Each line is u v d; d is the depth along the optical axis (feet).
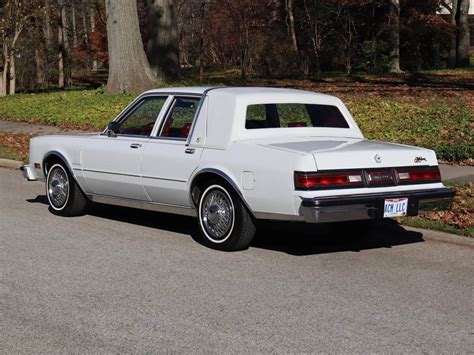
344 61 130.31
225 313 19.06
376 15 133.90
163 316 18.79
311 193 22.77
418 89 82.58
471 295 20.98
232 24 135.74
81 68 173.17
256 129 25.67
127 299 20.17
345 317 18.84
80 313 18.98
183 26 152.15
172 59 92.89
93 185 29.86
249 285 21.61
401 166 24.52
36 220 30.83
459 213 30.35
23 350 16.53
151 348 16.63
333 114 28.09
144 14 145.07
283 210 23.39
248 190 24.16
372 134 53.52
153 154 27.12
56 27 155.84
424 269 23.71
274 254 25.35
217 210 25.55
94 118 69.05
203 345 16.81
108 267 23.47
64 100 82.07
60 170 31.42
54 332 17.63
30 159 32.65
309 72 126.82
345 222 27.45
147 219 31.22
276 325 18.17
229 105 25.59
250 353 16.34
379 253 25.72
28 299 20.11
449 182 37.14
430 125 55.62
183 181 26.17
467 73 114.42
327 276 22.67
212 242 25.89
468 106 64.23
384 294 20.90
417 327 18.19
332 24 129.59
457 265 24.29
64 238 27.55
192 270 23.18
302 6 129.18
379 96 74.54
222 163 24.91
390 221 29.94
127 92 82.69
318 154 23.08
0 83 103.76
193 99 26.86
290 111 26.91
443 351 16.58
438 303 20.17
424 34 138.51
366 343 17.02
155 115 27.94
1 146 55.31
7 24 103.96
